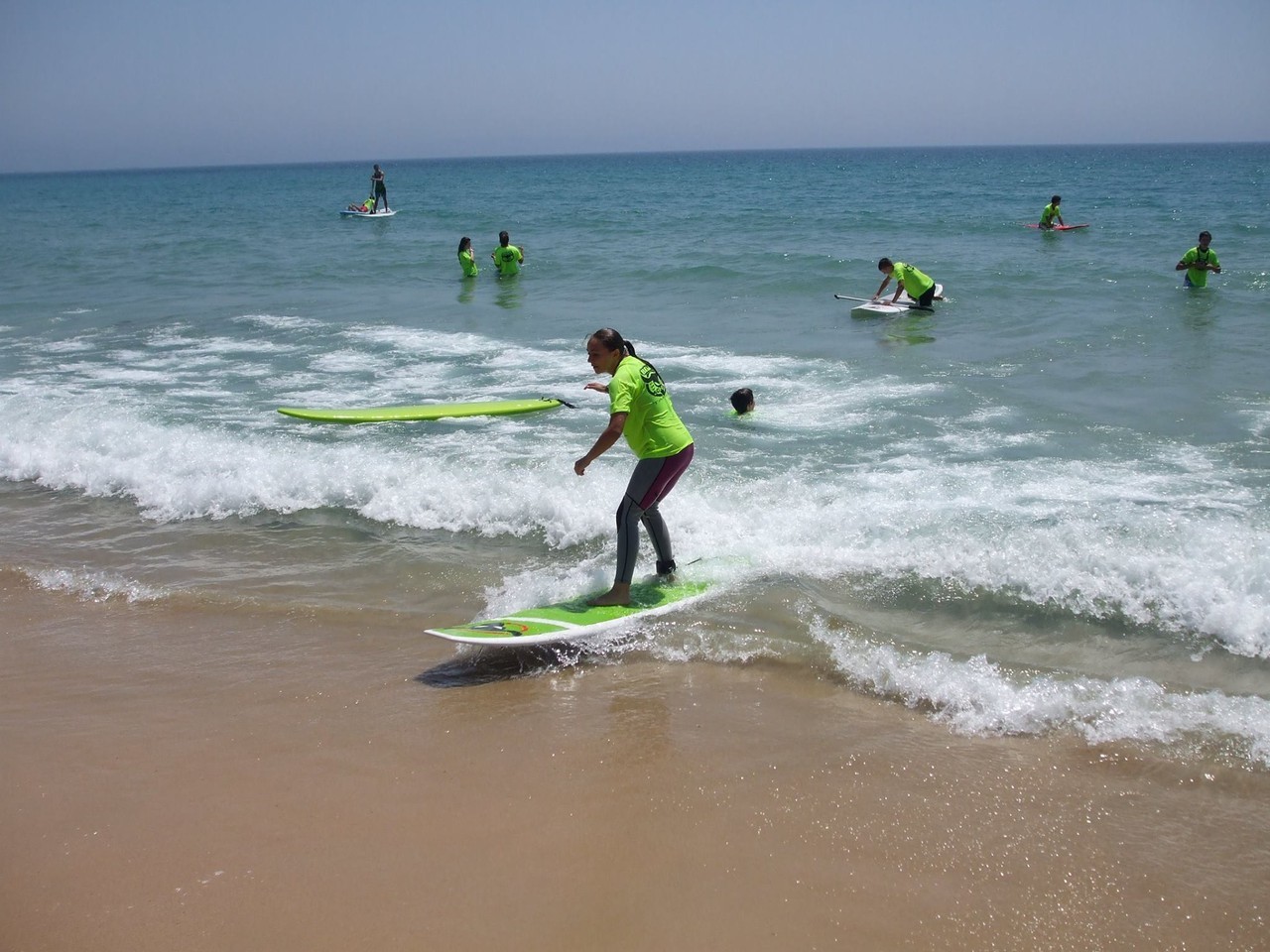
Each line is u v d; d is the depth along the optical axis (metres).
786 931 2.82
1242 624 4.55
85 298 16.39
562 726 4.00
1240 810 3.34
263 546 6.16
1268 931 2.80
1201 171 75.56
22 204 63.34
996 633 4.68
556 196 54.03
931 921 2.86
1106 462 6.90
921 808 3.39
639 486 4.95
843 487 6.57
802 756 3.73
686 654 4.61
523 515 6.37
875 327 12.02
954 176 74.25
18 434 8.34
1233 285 13.74
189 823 3.38
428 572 5.67
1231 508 5.92
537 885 3.03
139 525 6.62
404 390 9.79
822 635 4.69
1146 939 2.78
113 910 2.95
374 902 2.96
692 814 3.38
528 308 14.22
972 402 8.61
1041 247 19.17
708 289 15.32
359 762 3.75
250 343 12.27
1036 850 3.16
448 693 4.30
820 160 193.25
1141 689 4.10
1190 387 8.74
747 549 5.67
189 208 51.00
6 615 5.29
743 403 8.41
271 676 4.49
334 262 20.59
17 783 3.66
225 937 2.83
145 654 4.75
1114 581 5.02
